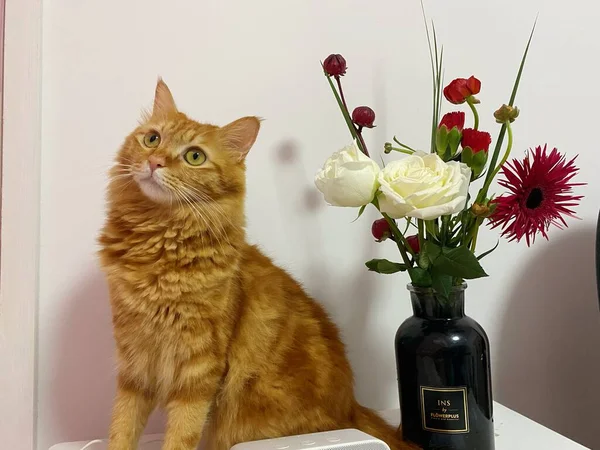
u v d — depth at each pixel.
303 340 0.91
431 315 0.87
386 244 1.16
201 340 0.80
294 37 1.13
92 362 1.02
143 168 0.80
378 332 1.16
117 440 0.83
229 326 0.83
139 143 0.85
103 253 0.85
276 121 1.11
